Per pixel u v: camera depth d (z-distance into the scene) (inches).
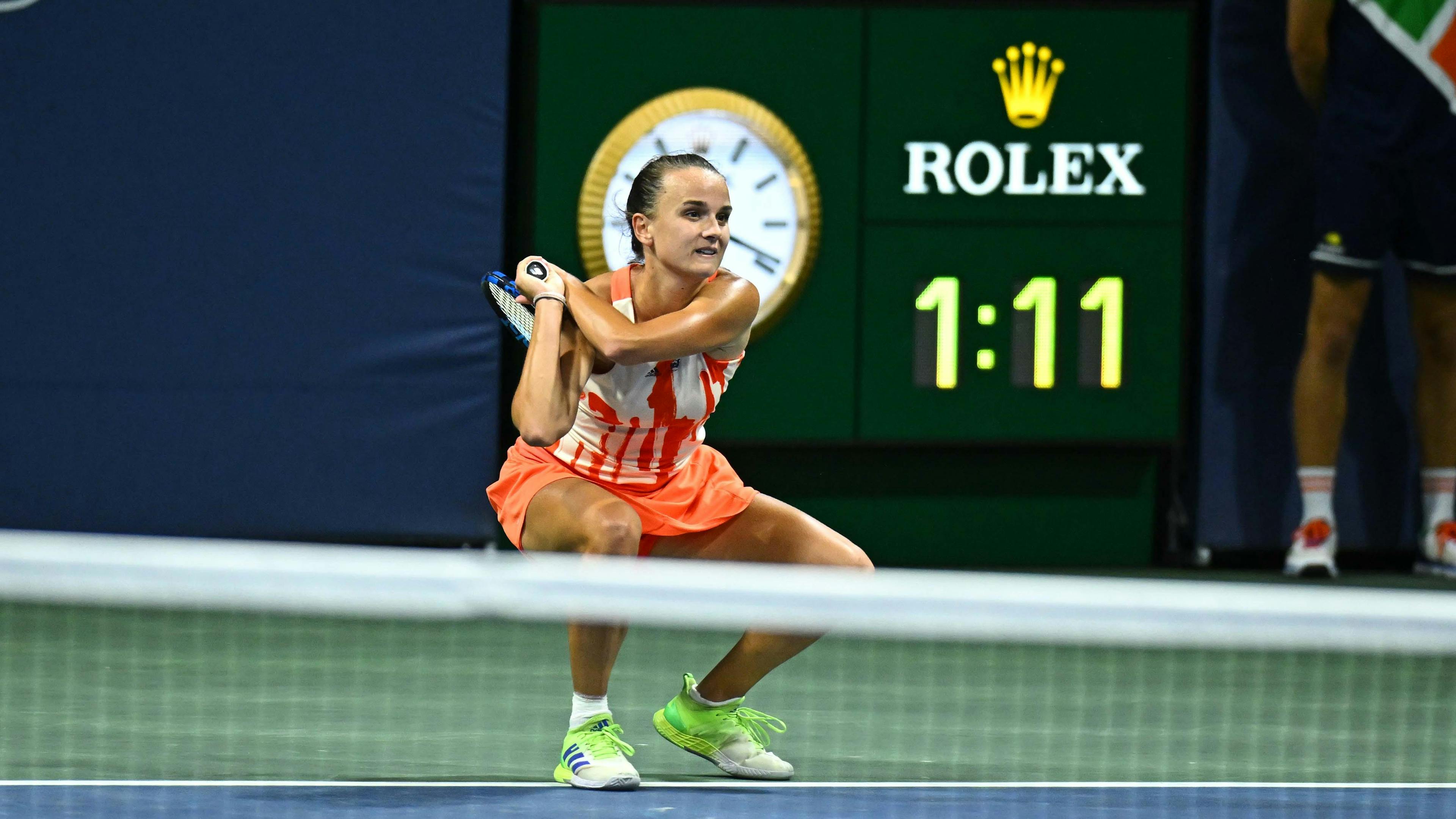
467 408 964.6
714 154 973.2
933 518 1015.6
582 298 443.8
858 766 494.9
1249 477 1020.5
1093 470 1019.9
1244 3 994.1
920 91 978.1
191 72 946.1
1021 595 333.4
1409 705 621.0
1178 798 451.8
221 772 468.8
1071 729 562.3
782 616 334.3
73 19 941.8
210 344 956.6
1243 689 650.8
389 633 757.3
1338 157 978.7
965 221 986.1
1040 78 980.6
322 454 963.3
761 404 987.9
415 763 488.7
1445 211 980.6
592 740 456.1
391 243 954.7
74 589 334.6
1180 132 986.7
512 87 981.2
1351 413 1022.4
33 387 954.1
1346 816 431.2
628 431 456.4
